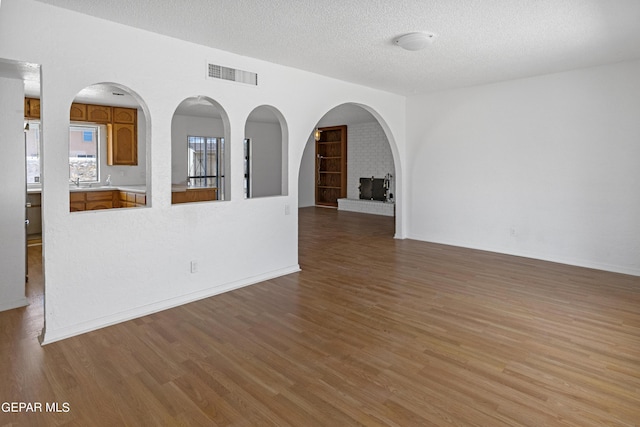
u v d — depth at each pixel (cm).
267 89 432
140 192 604
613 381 236
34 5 274
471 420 200
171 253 362
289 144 462
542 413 205
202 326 319
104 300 320
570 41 369
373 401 218
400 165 669
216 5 284
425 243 646
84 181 714
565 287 418
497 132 565
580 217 501
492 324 322
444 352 274
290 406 213
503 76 517
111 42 313
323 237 699
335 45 375
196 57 369
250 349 279
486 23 321
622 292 400
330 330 311
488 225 588
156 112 344
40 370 249
